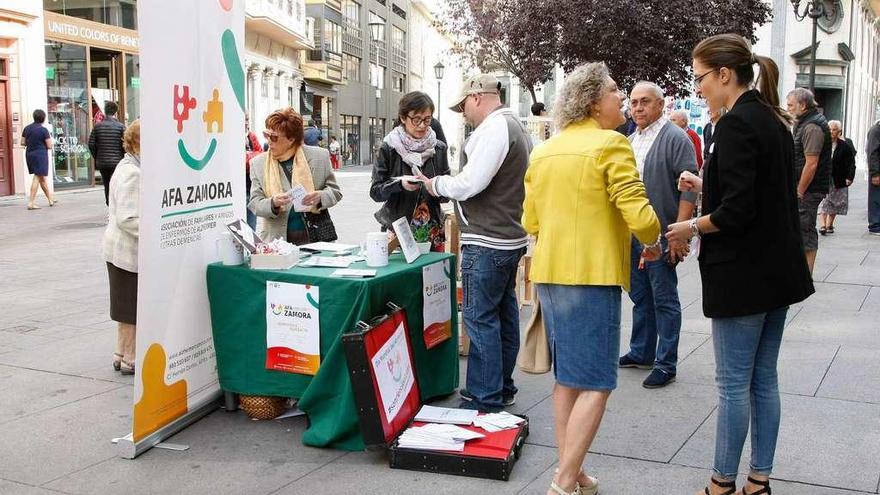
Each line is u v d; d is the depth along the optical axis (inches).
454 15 623.8
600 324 126.1
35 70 703.1
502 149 159.5
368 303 156.6
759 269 119.6
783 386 189.9
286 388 167.3
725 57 122.5
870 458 148.5
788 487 136.9
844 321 254.7
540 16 526.3
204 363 172.9
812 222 281.4
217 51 173.3
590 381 126.6
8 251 407.8
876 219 475.5
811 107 278.1
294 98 1542.8
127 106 868.6
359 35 2014.0
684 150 190.9
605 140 124.5
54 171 746.8
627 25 505.0
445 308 184.5
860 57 1457.9
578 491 133.3
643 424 168.7
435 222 198.1
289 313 164.2
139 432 152.7
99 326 254.8
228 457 152.9
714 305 123.2
